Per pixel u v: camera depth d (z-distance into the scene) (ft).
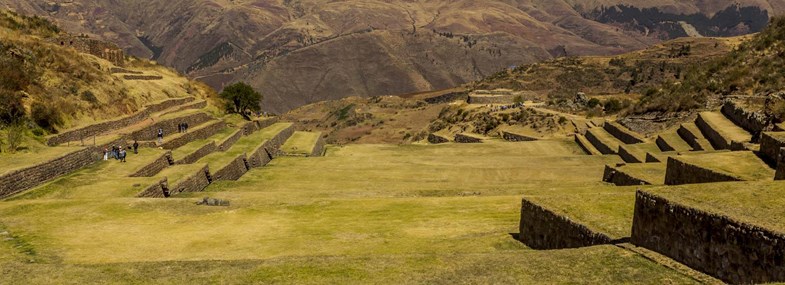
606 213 59.88
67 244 73.15
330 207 96.94
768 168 90.79
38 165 118.11
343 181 161.07
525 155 244.42
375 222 84.12
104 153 146.72
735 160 97.71
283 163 212.84
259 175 173.88
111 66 258.98
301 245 70.69
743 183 51.52
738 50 272.10
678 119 231.30
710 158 99.91
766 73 223.71
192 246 72.13
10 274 51.96
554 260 48.03
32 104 157.07
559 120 327.06
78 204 98.32
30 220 86.89
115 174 129.49
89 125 168.45
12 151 130.52
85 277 50.88
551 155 241.76
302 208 96.84
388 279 46.52
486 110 413.18
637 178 109.81
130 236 77.87
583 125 314.96
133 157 149.69
